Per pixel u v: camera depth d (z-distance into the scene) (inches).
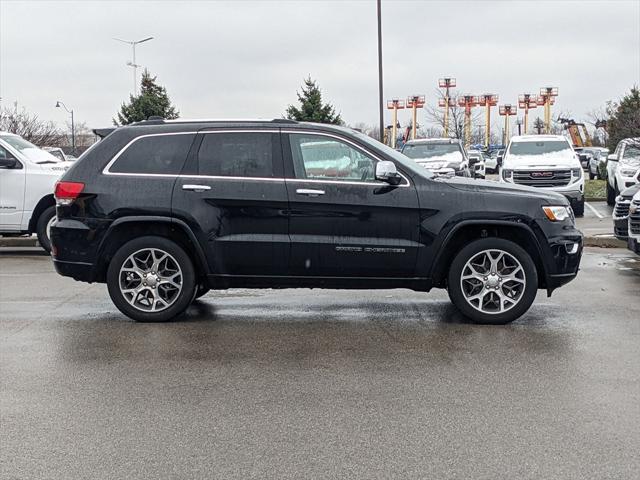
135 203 296.0
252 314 321.7
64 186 301.7
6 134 529.0
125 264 301.0
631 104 1160.8
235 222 294.4
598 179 1309.1
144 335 283.7
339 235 293.0
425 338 277.1
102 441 180.4
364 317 314.3
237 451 173.9
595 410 198.7
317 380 227.3
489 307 298.4
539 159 776.9
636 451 172.1
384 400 208.4
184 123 304.7
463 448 174.4
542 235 292.7
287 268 296.0
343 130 298.8
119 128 307.6
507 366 239.6
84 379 229.3
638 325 294.2
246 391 217.3
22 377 231.5
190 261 300.5
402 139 2393.0
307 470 163.3
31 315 319.3
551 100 2527.1
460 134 2383.1
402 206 291.0
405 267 294.2
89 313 323.6
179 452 173.6
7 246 565.6
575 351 256.7
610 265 449.1
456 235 299.0
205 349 263.6
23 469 165.0
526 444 176.6
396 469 163.5
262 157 297.1
